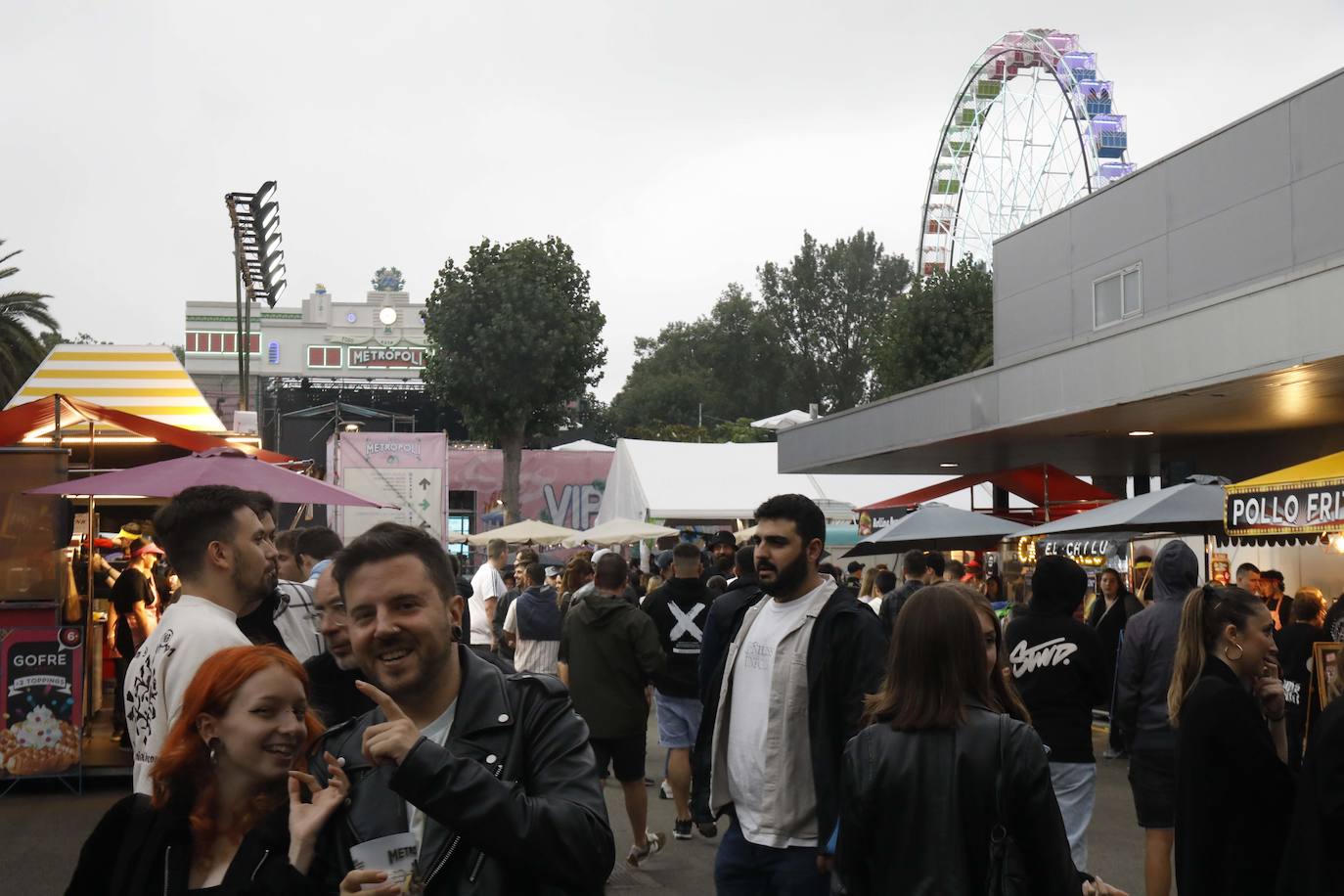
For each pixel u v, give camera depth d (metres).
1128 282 21.00
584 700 8.66
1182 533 12.83
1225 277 18.58
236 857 2.63
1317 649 8.45
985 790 3.52
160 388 15.42
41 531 11.20
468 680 2.67
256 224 22.70
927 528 14.73
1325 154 16.64
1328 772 4.03
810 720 4.89
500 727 2.63
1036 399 17.25
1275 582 14.54
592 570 13.20
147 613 12.50
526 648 12.55
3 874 8.20
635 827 8.70
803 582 5.09
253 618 5.17
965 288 51.41
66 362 15.47
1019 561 16.28
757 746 5.02
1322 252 16.67
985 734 3.58
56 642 11.15
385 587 2.58
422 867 2.51
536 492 48.41
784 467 26.16
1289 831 4.34
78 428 14.52
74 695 11.16
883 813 3.62
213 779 2.79
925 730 3.61
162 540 4.04
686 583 9.90
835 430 23.64
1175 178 19.75
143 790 3.74
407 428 70.00
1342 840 4.02
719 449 32.31
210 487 4.12
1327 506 9.64
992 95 52.72
